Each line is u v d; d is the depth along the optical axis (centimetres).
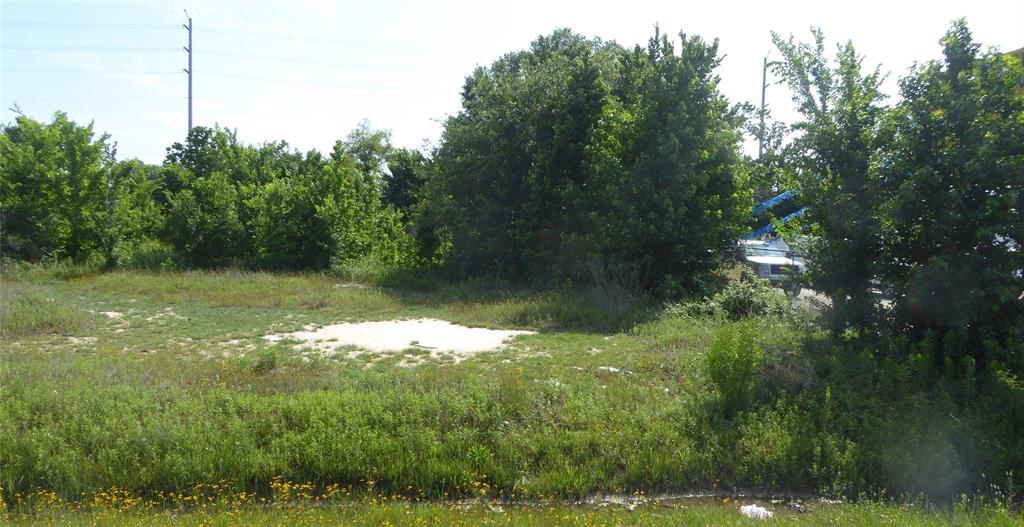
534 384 859
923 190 934
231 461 690
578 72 2034
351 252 2525
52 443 703
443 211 2220
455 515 610
